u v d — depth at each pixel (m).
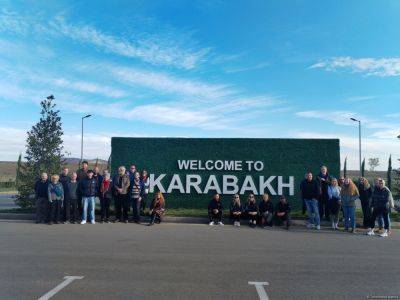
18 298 6.38
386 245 11.80
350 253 10.45
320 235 13.77
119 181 16.30
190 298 6.46
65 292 6.70
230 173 19.36
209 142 19.48
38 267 8.37
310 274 8.12
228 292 6.80
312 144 19.12
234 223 16.20
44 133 18.77
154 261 9.06
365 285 7.35
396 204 20.25
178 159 19.52
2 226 14.75
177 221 16.80
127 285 7.13
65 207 15.92
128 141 19.70
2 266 8.45
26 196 18.42
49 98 19.02
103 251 10.11
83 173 16.38
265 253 10.23
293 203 19.03
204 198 19.34
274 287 7.14
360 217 17.20
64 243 11.20
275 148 19.25
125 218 16.31
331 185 15.52
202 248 10.75
